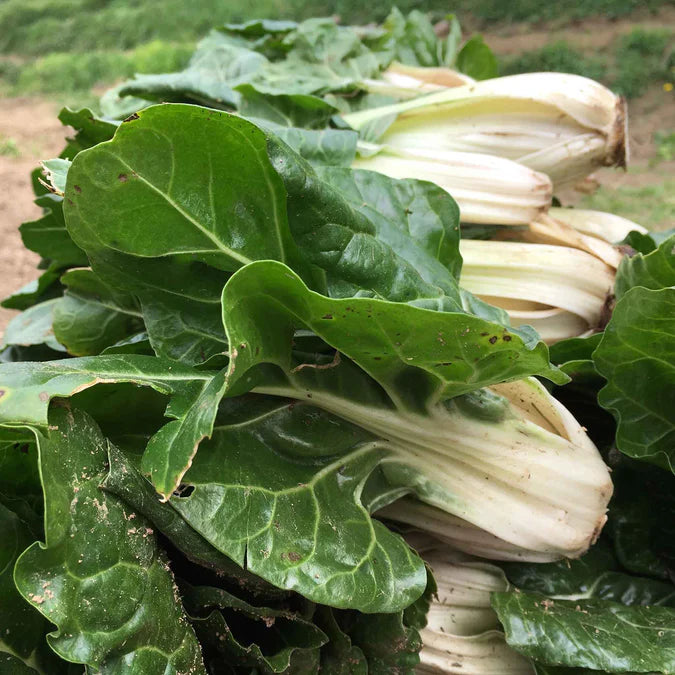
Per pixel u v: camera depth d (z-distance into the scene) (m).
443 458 0.39
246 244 0.34
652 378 0.42
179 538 0.31
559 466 0.40
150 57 2.88
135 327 0.52
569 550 0.42
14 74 2.97
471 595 0.43
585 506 0.41
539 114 0.58
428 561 0.44
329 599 0.31
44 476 0.27
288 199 0.33
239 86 0.58
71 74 2.87
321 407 0.37
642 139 1.91
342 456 0.37
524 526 0.40
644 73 2.22
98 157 0.30
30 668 0.30
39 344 0.58
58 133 2.24
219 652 0.34
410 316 0.30
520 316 0.53
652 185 1.55
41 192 0.58
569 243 0.55
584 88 0.57
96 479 0.29
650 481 0.48
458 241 0.45
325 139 0.53
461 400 0.39
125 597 0.28
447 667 0.41
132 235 0.33
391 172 0.55
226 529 0.30
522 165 0.56
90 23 3.39
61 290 0.65
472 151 0.58
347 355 0.34
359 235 0.34
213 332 0.37
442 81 0.69
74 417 0.30
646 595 0.44
